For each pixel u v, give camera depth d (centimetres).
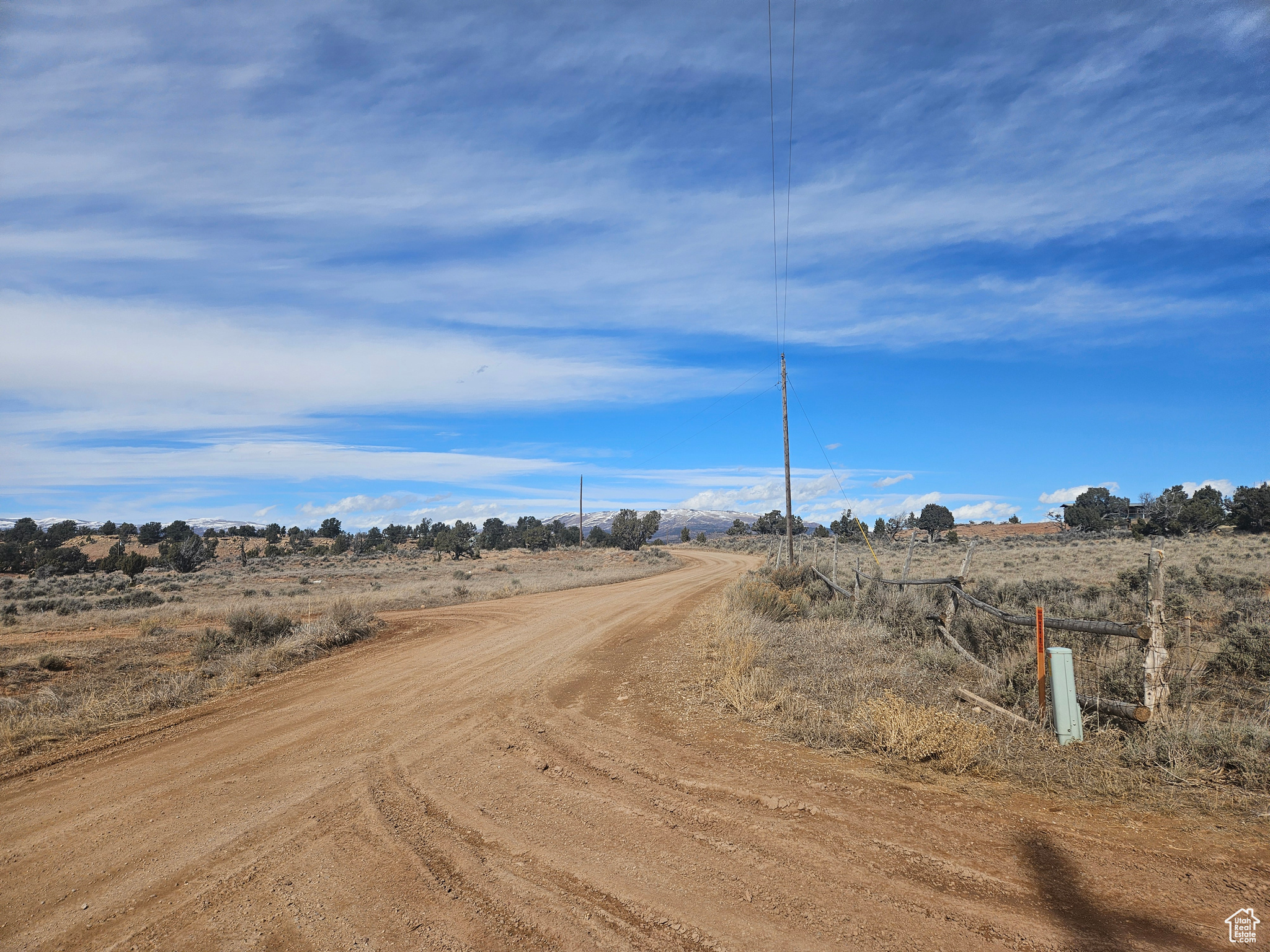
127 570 5097
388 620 2408
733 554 8694
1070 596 1493
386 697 1171
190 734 974
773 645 1372
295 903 472
